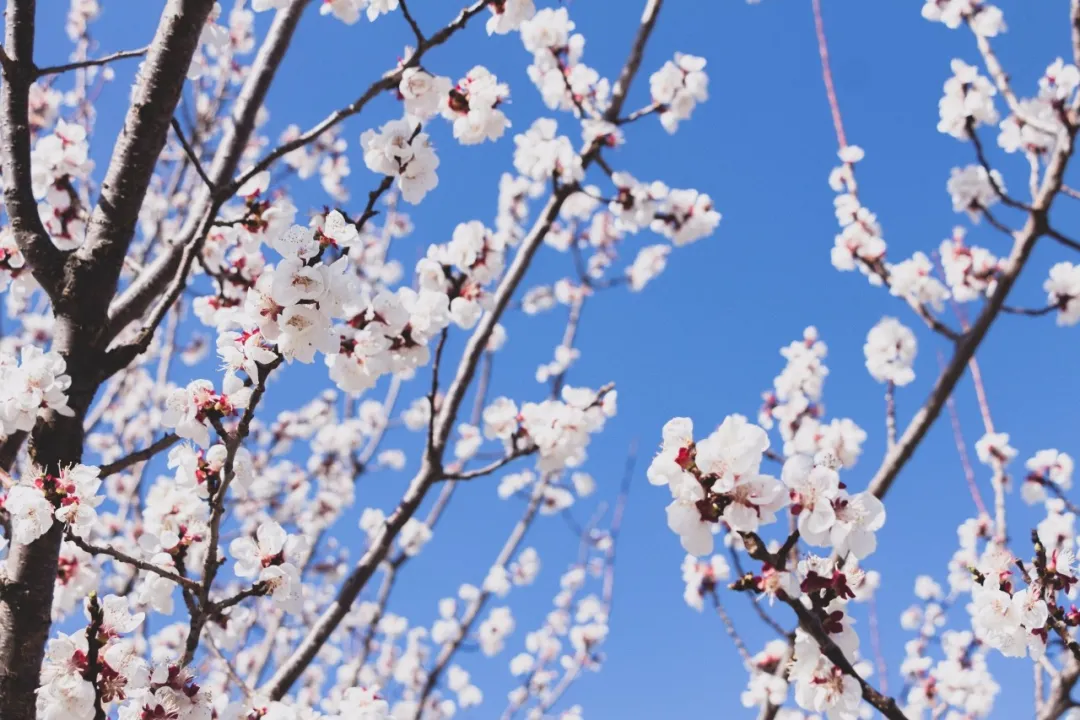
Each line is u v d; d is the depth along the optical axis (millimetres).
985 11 4922
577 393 4832
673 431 2080
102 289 2666
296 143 2910
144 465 5824
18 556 2332
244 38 7059
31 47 2852
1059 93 4234
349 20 3584
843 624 2119
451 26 3127
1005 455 5566
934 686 5969
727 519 2006
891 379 4238
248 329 2287
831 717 2084
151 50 2820
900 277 5156
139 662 2209
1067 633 2416
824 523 1998
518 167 4824
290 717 2568
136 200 2752
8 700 2244
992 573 2537
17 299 6895
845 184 5523
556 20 5133
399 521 3912
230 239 4168
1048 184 4145
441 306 3486
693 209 5188
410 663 8812
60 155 3715
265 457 8070
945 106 4559
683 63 5176
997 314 4070
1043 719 3729
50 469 2426
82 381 2562
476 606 5531
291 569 2510
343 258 2127
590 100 5238
